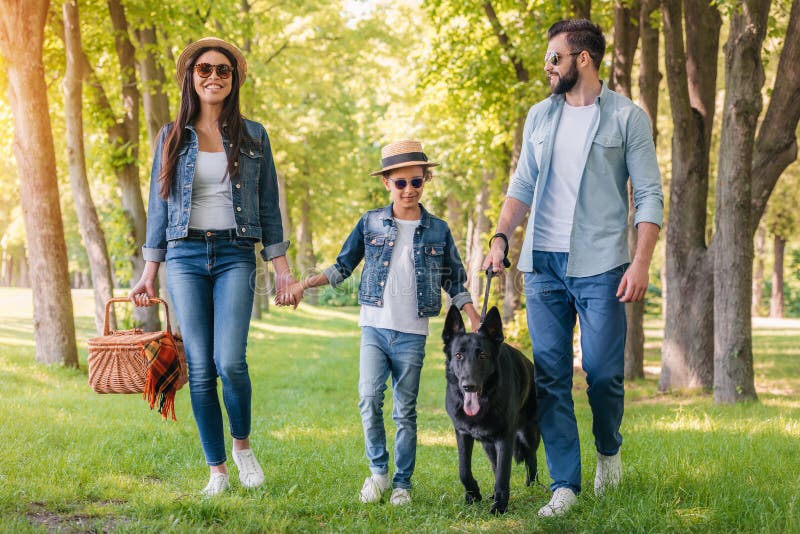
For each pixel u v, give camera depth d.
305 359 16.44
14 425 6.39
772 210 32.19
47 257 11.69
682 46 11.21
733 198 9.62
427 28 22.80
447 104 19.62
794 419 7.73
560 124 4.39
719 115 23.11
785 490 4.32
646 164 4.23
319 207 32.62
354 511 4.18
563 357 4.34
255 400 10.14
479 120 19.17
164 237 4.47
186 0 14.23
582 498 4.20
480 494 4.52
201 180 4.39
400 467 4.55
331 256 43.69
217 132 4.48
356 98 31.02
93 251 13.29
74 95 12.98
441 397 10.89
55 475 4.61
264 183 4.66
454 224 33.25
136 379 4.16
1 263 72.88
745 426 7.22
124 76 14.92
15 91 11.51
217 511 3.87
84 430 6.51
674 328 11.65
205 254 4.37
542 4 13.60
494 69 16.39
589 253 4.24
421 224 4.69
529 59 15.60
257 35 23.78
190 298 4.37
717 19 11.64
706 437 6.43
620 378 4.30
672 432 6.95
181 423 7.47
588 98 4.36
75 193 13.19
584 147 4.29
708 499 4.20
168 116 14.63
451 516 4.09
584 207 4.29
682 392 11.29
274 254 4.73
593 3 15.81
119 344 4.15
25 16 11.29
